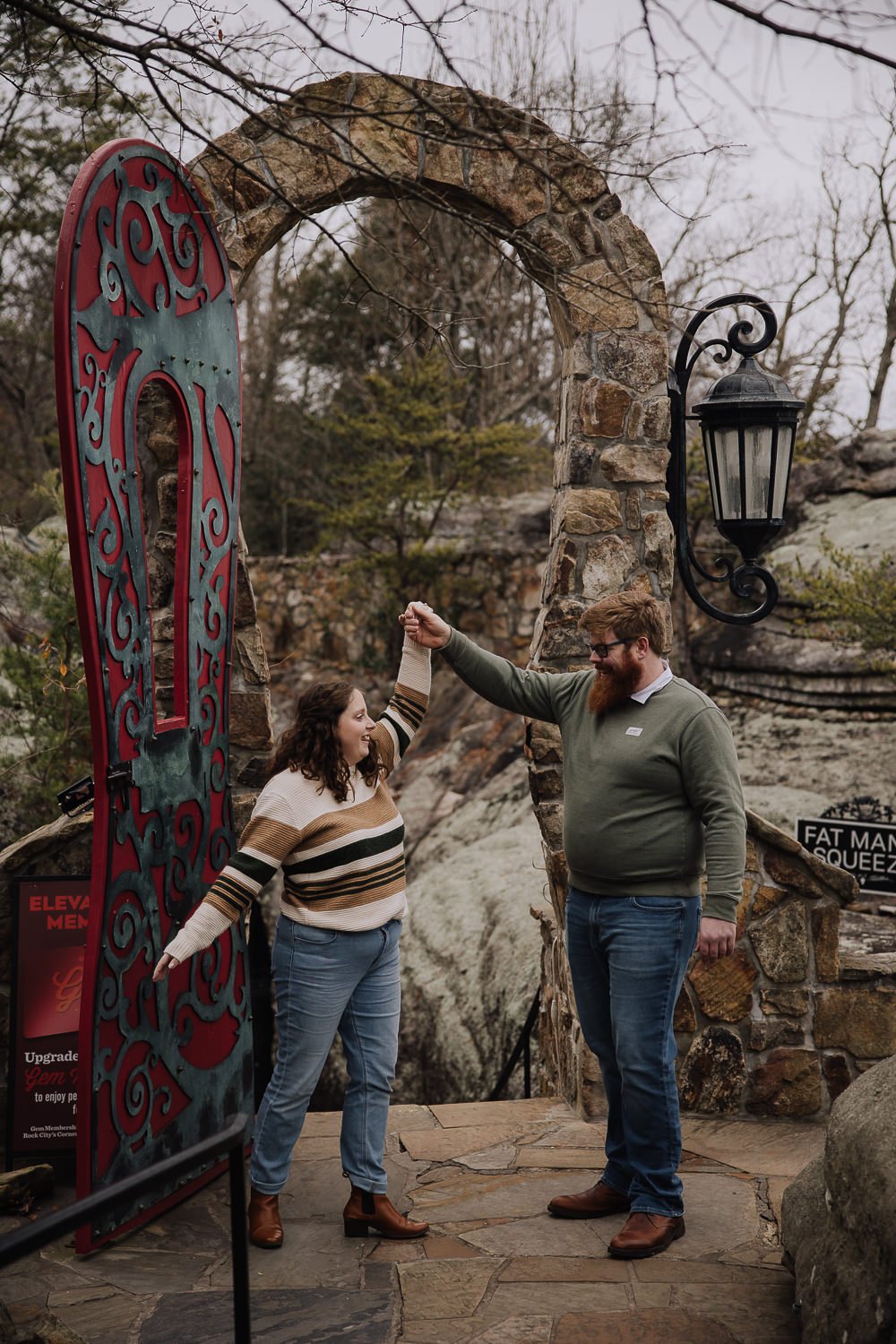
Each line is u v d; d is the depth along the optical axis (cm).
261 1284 315
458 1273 317
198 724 383
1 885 418
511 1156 404
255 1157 341
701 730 321
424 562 1366
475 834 1058
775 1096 442
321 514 1605
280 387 1962
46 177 1032
